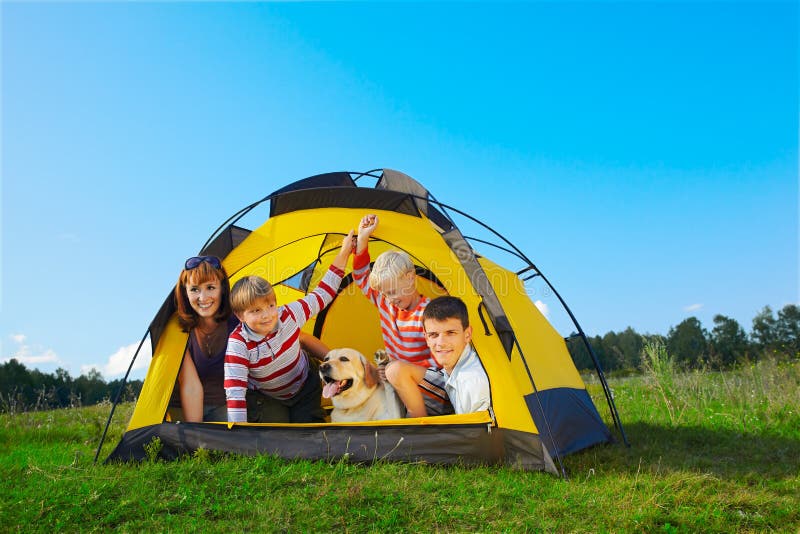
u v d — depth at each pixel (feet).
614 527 10.82
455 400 15.24
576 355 43.70
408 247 16.79
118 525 10.85
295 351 16.24
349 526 10.62
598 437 18.65
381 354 17.76
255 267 19.26
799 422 21.21
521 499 12.17
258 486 12.44
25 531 10.58
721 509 11.78
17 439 22.26
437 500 11.86
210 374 16.57
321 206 17.57
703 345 127.34
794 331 126.52
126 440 14.94
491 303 15.42
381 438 14.53
